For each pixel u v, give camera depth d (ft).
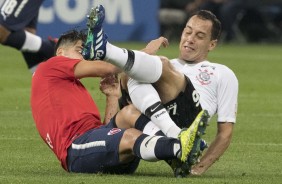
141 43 232.32
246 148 83.61
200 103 68.59
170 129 62.18
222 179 63.77
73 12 216.74
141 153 60.44
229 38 260.42
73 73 64.95
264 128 99.30
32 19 116.06
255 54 224.33
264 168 71.82
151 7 234.79
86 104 65.00
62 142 63.57
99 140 61.87
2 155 76.23
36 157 75.25
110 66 64.13
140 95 63.10
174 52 214.90
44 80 65.21
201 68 70.44
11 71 167.53
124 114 64.34
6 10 111.86
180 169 61.41
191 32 70.79
